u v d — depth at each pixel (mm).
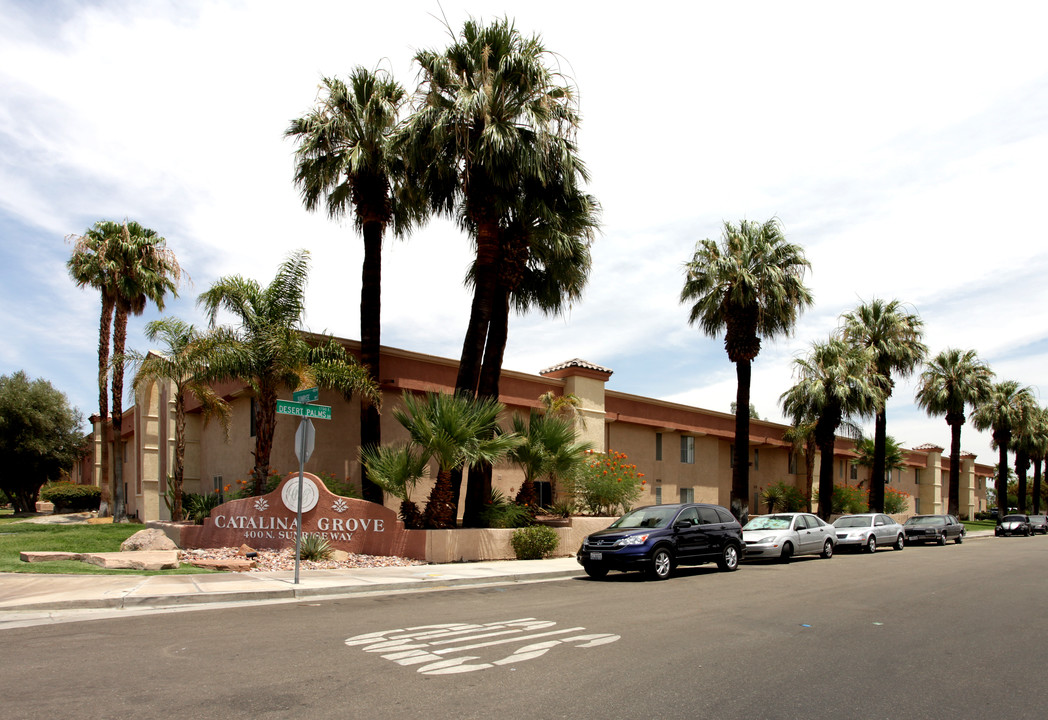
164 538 15641
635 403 29234
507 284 19031
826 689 6137
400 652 7113
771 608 10633
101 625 8398
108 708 5184
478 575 13578
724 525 16578
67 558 13781
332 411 20500
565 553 18703
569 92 18609
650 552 14258
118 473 28547
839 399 31344
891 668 6973
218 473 25016
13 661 6574
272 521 15969
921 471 57344
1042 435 59812
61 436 42344
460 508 22312
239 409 23641
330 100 18359
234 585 11125
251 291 17125
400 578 12812
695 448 32688
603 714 5273
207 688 5734
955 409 44219
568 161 18344
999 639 8570
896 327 35844
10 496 45094
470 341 18219
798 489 37125
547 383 25188
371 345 18562
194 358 16891
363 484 18062
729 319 26188
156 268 30156
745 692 5973
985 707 5719
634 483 21688
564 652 7262
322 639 7695
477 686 5930
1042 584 14492
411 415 17016
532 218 18969
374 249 18812
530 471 19109
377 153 18250
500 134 16969
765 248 26078
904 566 18594
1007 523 41812
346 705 5336
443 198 19203
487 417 16984
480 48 18000
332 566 14414
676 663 6914
